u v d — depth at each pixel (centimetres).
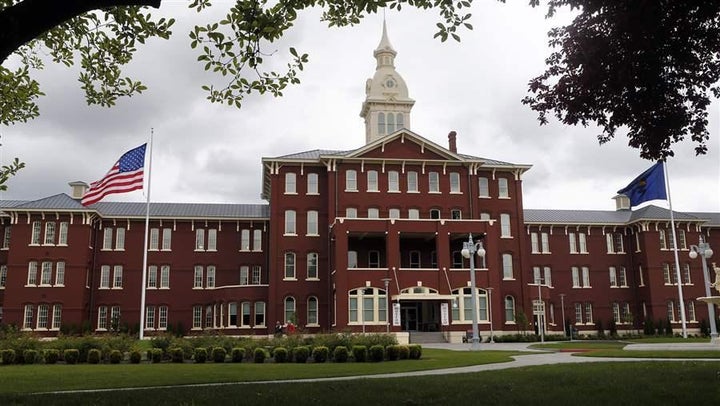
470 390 1375
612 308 6888
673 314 6681
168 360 3061
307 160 5812
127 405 1230
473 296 3697
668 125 1340
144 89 1482
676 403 1136
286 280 5609
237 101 1295
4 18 806
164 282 6178
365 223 5278
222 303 5772
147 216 5116
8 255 5800
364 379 1702
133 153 4825
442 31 1187
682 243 6869
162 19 1280
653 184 5022
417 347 2911
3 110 1440
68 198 6100
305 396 1311
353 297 5128
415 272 5228
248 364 2730
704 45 1243
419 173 5862
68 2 841
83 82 1438
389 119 6662
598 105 1354
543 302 6000
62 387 1766
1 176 1329
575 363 2222
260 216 6381
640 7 1158
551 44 1360
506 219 5975
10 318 5650
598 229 7069
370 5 1215
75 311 5722
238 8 1176
